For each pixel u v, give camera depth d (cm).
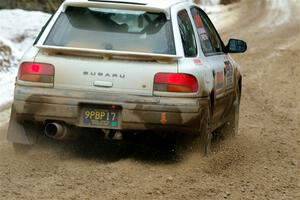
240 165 1791
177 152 1769
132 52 1658
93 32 1758
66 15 1797
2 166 1652
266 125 2545
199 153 1756
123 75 1650
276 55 5331
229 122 2189
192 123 1667
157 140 1816
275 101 3206
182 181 1571
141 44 1722
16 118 1719
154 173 1634
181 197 1431
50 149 1819
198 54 1798
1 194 1398
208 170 1703
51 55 1688
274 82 3897
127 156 1816
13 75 3809
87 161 1736
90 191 1445
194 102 1659
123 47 1719
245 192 1513
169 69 1656
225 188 1536
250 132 2378
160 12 1766
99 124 1666
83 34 1753
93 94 1653
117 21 1777
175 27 1741
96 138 1938
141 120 1650
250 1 13100
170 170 1675
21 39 5266
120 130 1675
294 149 2072
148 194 1441
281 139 2248
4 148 1877
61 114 1669
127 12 1788
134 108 1644
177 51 1700
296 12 11175
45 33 1762
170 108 1642
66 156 1788
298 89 3647
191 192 1479
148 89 1648
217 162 1795
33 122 1722
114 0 1806
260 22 9381
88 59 1670
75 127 1703
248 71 4359
